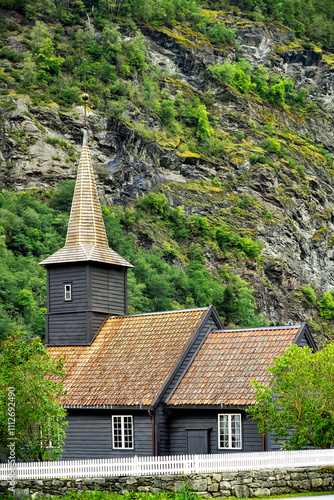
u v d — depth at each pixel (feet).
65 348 387.14
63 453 348.79
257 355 324.60
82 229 411.95
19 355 290.15
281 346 323.78
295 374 269.64
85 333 388.57
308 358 272.92
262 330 337.31
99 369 355.56
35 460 290.56
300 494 251.60
